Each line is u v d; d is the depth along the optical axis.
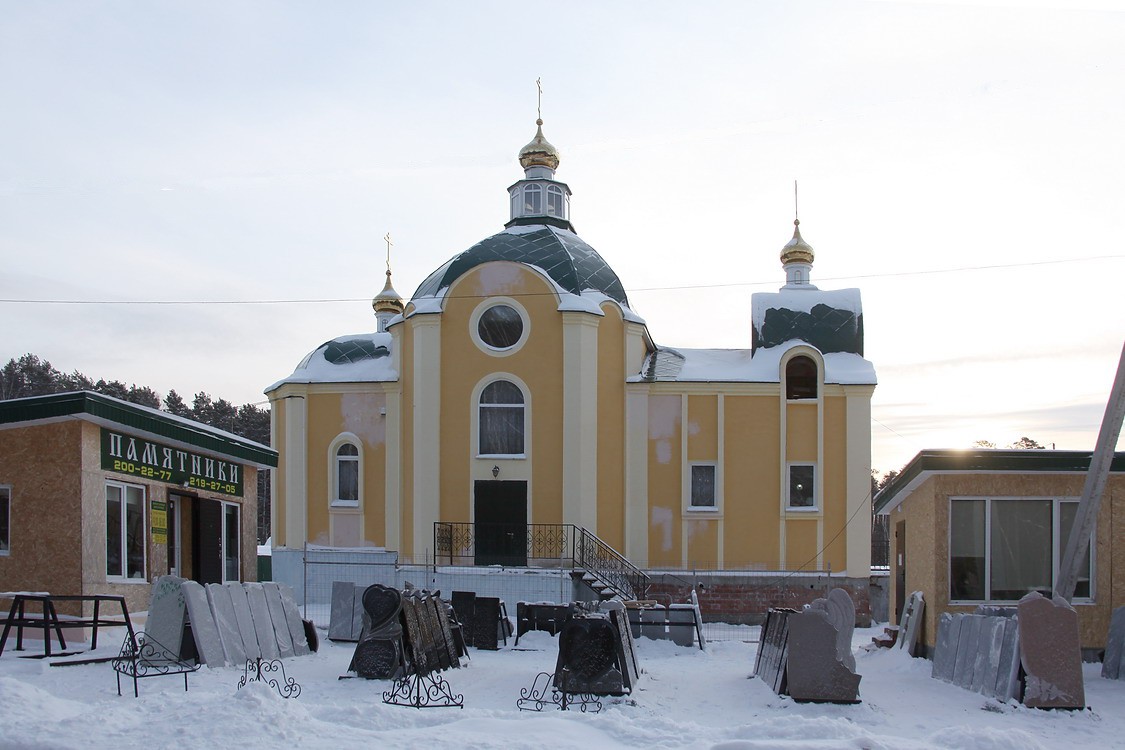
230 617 14.09
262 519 69.06
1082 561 15.34
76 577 14.31
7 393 72.44
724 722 11.43
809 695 12.37
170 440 16.64
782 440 27.73
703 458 27.92
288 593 15.97
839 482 27.75
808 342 29.22
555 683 12.18
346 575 27.05
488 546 26.75
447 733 9.20
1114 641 14.75
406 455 28.34
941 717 11.89
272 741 8.70
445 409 27.27
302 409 29.69
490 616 17.88
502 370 27.19
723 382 28.02
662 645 18.52
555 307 27.27
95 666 12.78
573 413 26.81
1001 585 16.19
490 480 26.91
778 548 27.53
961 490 16.27
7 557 14.55
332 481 29.36
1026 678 12.19
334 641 17.33
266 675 13.30
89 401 14.27
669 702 12.73
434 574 24.86
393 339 29.53
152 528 16.25
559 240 29.81
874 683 14.35
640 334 28.73
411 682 12.38
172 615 13.38
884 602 29.36
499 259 28.72
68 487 14.45
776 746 9.05
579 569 24.67
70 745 8.46
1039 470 16.12
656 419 28.19
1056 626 12.22
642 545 27.67
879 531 60.09
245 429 72.19
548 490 26.75
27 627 13.95
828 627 12.49
